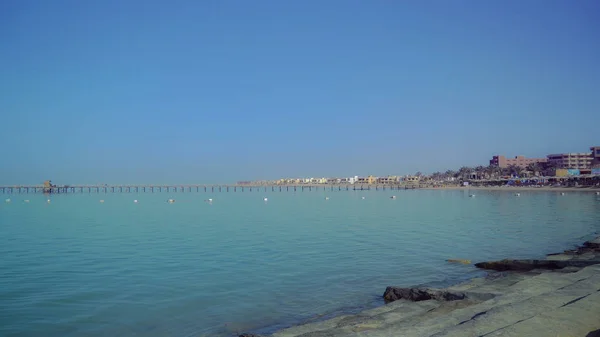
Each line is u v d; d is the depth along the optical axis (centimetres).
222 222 6481
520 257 3145
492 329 1156
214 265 2950
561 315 1234
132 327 1738
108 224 6288
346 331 1401
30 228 5712
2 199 16412
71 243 4153
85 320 1827
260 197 18425
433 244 3847
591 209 7988
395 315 1597
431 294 1862
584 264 2403
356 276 2578
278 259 3148
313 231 5059
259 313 1897
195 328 1716
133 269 2842
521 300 1463
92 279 2562
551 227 5147
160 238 4488
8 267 2933
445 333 1133
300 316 1845
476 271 2662
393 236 4475
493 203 10738
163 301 2095
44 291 2292
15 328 1734
